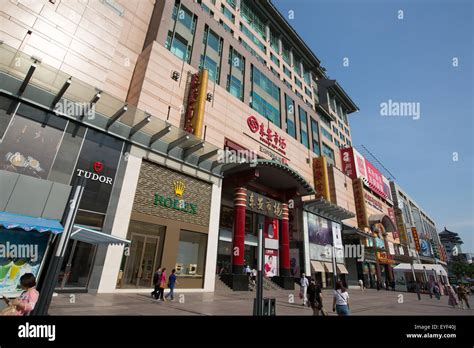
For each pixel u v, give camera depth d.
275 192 28.45
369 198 53.97
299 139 39.22
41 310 5.40
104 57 18.33
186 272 18.02
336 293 9.45
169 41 23.17
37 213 9.03
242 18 36.84
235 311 10.58
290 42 47.09
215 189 21.19
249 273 23.31
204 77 22.08
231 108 26.98
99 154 14.89
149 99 19.34
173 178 18.50
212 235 19.91
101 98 14.53
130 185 15.81
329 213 36.56
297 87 46.19
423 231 86.19
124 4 22.25
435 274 36.47
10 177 8.85
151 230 16.69
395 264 51.78
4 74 12.22
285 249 26.64
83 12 17.91
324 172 39.09
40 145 12.81
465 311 16.09
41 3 15.98
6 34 14.24
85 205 13.77
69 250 13.05
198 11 27.30
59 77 12.95
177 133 17.97
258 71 34.22
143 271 15.70
